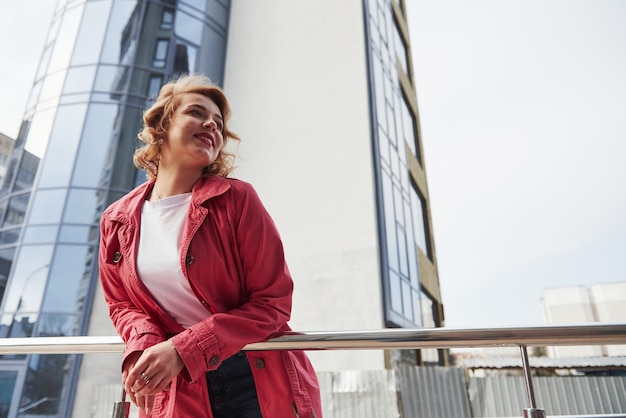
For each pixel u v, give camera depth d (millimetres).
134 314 984
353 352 7520
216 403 913
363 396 7062
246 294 998
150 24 10930
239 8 12875
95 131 9609
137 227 1021
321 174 9695
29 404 7406
